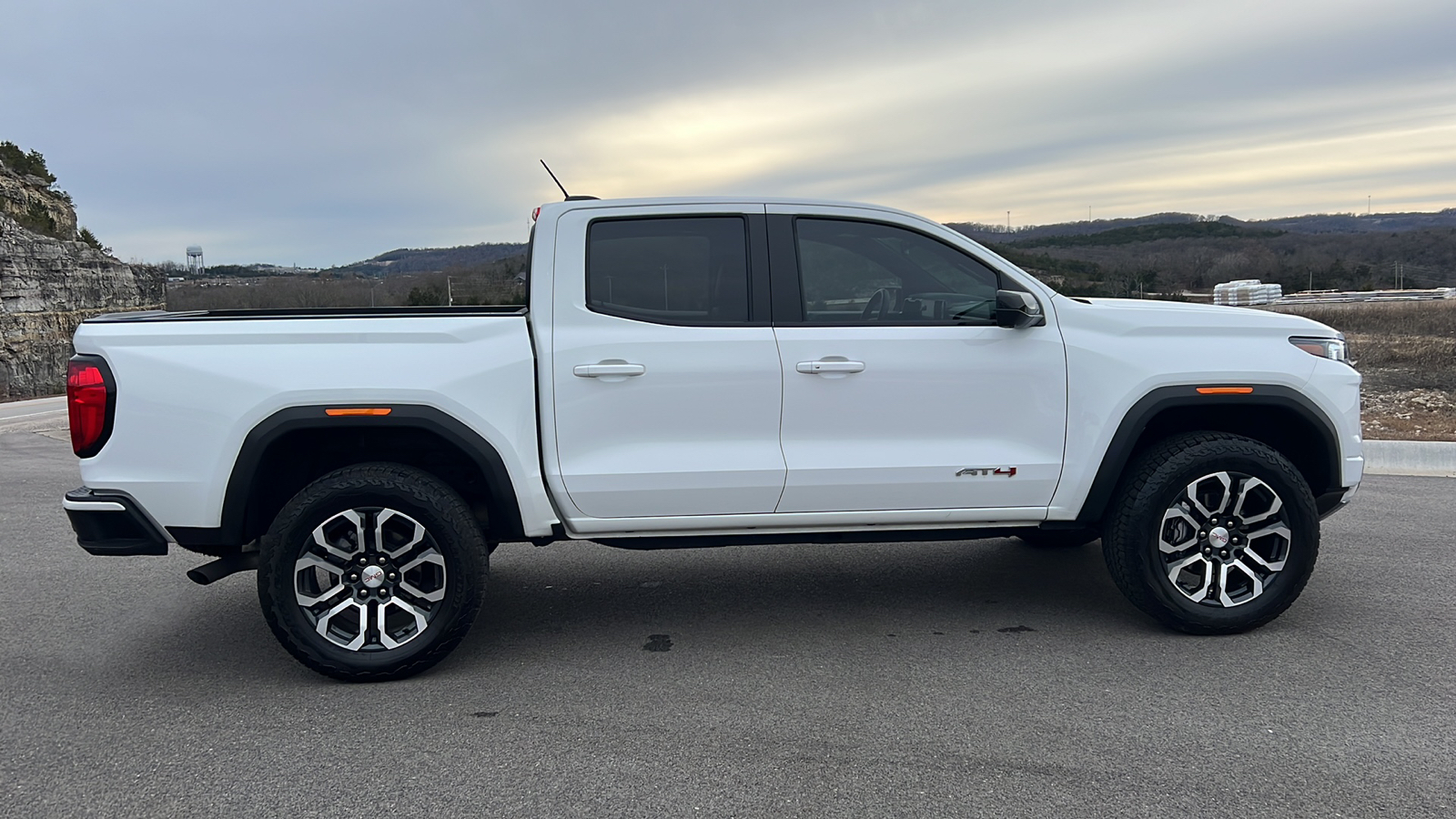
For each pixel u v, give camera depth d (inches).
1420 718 120.0
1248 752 111.4
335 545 138.8
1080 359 151.9
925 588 186.9
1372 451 298.8
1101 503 153.9
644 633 161.9
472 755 114.6
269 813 101.2
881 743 116.0
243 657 153.2
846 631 161.2
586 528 147.2
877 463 148.5
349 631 140.1
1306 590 175.8
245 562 146.5
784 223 152.4
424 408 138.6
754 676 140.2
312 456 151.8
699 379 145.7
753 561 210.5
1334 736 115.2
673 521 148.2
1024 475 151.7
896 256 154.7
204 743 119.4
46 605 182.2
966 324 153.0
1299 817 96.5
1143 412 151.3
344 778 109.0
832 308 152.4
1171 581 150.9
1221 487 150.5
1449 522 225.5
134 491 135.6
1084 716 122.7
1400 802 99.3
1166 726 119.0
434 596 140.3
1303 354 155.3
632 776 108.3
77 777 110.2
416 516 137.4
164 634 165.0
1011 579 192.5
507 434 141.8
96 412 135.6
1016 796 101.8
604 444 145.5
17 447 426.0
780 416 147.7
